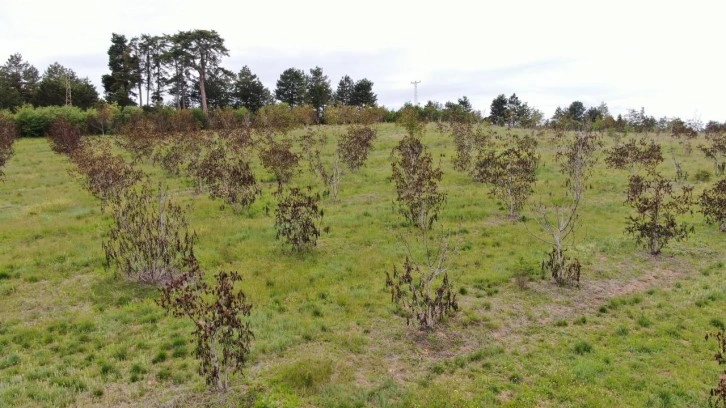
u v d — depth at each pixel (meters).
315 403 6.53
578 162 18.78
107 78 65.81
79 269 11.73
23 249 12.91
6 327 8.82
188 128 32.03
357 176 23.77
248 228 15.16
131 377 7.17
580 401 6.60
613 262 12.49
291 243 13.30
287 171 22.70
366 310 9.57
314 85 76.81
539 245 13.56
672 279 11.46
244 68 75.62
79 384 6.97
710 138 33.38
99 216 16.67
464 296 10.34
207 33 53.78
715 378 7.25
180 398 6.69
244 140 28.44
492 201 18.66
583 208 17.86
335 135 36.84
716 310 9.64
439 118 54.94
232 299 7.11
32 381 7.08
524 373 7.37
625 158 25.47
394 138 37.91
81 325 8.78
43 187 22.17
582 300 10.24
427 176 15.84
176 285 7.78
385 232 14.73
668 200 19.02
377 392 6.81
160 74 67.56
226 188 17.66
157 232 11.30
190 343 8.16
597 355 7.88
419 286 9.37
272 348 8.03
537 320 9.28
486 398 6.68
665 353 7.98
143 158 29.28
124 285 10.73
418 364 7.68
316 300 10.03
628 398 6.66
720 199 15.13
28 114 42.38
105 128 44.38
